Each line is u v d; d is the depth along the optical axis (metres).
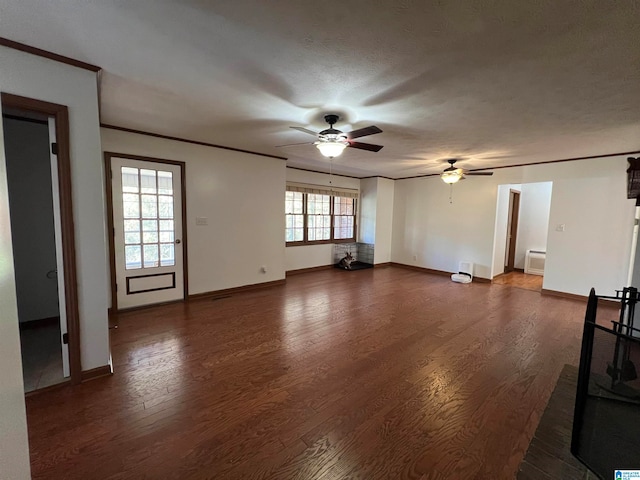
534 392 2.29
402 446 1.75
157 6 1.50
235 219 4.81
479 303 4.59
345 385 2.34
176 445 1.72
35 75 1.98
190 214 4.32
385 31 1.67
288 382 2.37
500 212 6.43
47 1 1.47
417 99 2.57
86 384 2.29
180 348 2.92
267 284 5.35
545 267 5.18
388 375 2.50
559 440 1.81
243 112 3.00
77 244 2.23
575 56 1.87
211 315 3.83
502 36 1.69
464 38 1.72
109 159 3.61
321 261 7.22
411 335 3.32
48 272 3.60
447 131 3.46
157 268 4.11
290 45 1.83
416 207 7.27
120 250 3.80
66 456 1.62
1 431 0.70
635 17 1.49
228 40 1.79
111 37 1.79
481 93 2.44
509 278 6.52
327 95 2.53
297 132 3.72
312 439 1.79
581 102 2.56
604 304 4.59
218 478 1.52
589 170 4.70
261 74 2.21
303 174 6.58
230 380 2.38
